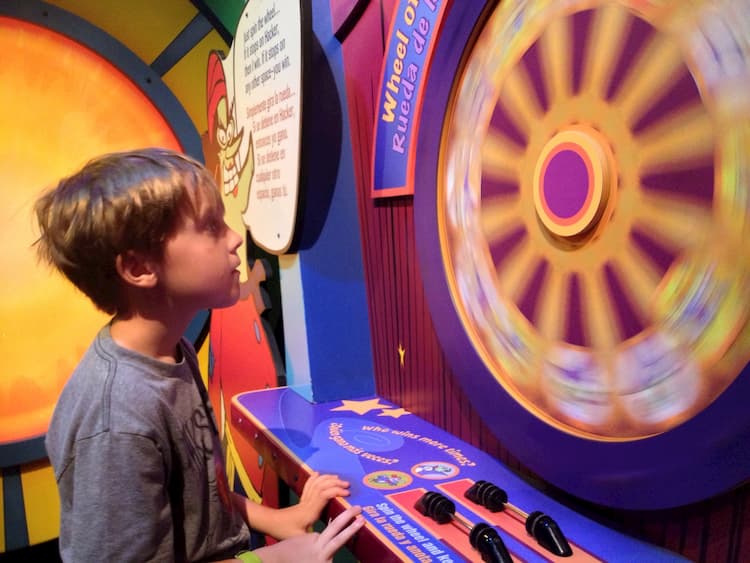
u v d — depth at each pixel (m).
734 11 0.49
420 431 1.00
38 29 1.91
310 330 1.21
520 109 0.75
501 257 0.80
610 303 0.64
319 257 1.23
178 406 0.79
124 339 0.79
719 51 0.51
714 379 0.53
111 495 0.69
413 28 0.96
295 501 1.48
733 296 0.51
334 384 1.23
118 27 2.00
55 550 2.06
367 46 1.12
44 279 1.97
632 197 0.61
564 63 0.68
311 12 1.16
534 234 0.74
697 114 0.53
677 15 0.54
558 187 0.69
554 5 0.69
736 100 0.50
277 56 1.28
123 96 2.03
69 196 0.76
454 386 0.97
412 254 1.05
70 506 0.73
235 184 1.68
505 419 0.80
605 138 0.63
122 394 0.73
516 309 0.77
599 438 0.65
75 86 1.97
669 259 0.57
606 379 0.65
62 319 2.00
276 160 1.31
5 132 1.92
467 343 0.86
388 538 0.63
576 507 0.71
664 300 0.57
